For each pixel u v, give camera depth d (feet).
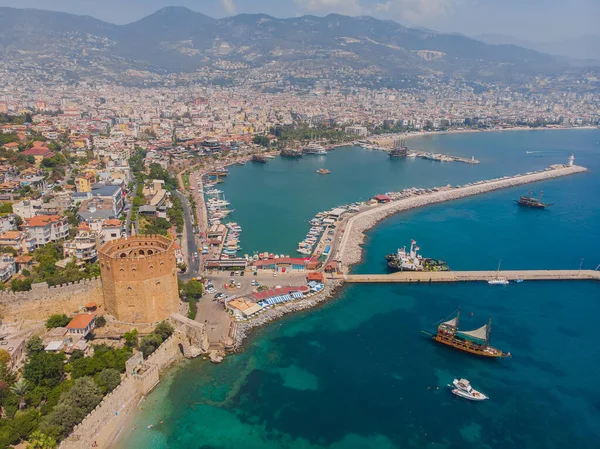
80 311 645.92
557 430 519.60
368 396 559.79
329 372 600.39
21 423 426.10
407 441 496.23
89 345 572.92
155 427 493.36
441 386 582.35
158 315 623.36
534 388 585.63
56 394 472.03
